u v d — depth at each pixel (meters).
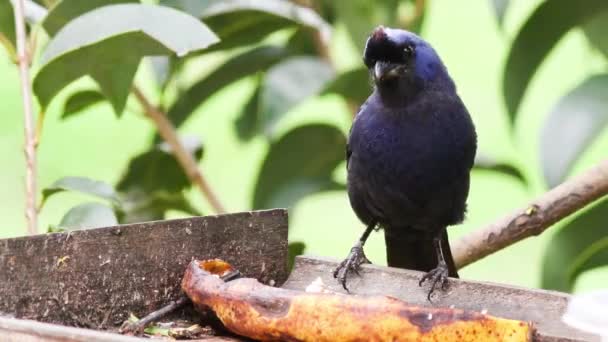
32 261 7.82
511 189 19.64
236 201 20.12
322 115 21.05
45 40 10.95
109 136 20.03
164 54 8.97
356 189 10.38
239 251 8.90
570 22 10.38
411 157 10.01
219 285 7.95
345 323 7.30
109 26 8.59
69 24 8.70
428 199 10.15
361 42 11.82
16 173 18.91
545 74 20.89
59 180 9.23
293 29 12.34
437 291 8.77
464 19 21.33
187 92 11.85
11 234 18.03
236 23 11.52
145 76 17.05
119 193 11.52
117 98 9.34
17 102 20.39
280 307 7.55
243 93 20.94
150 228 8.42
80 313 8.05
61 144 19.73
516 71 10.52
